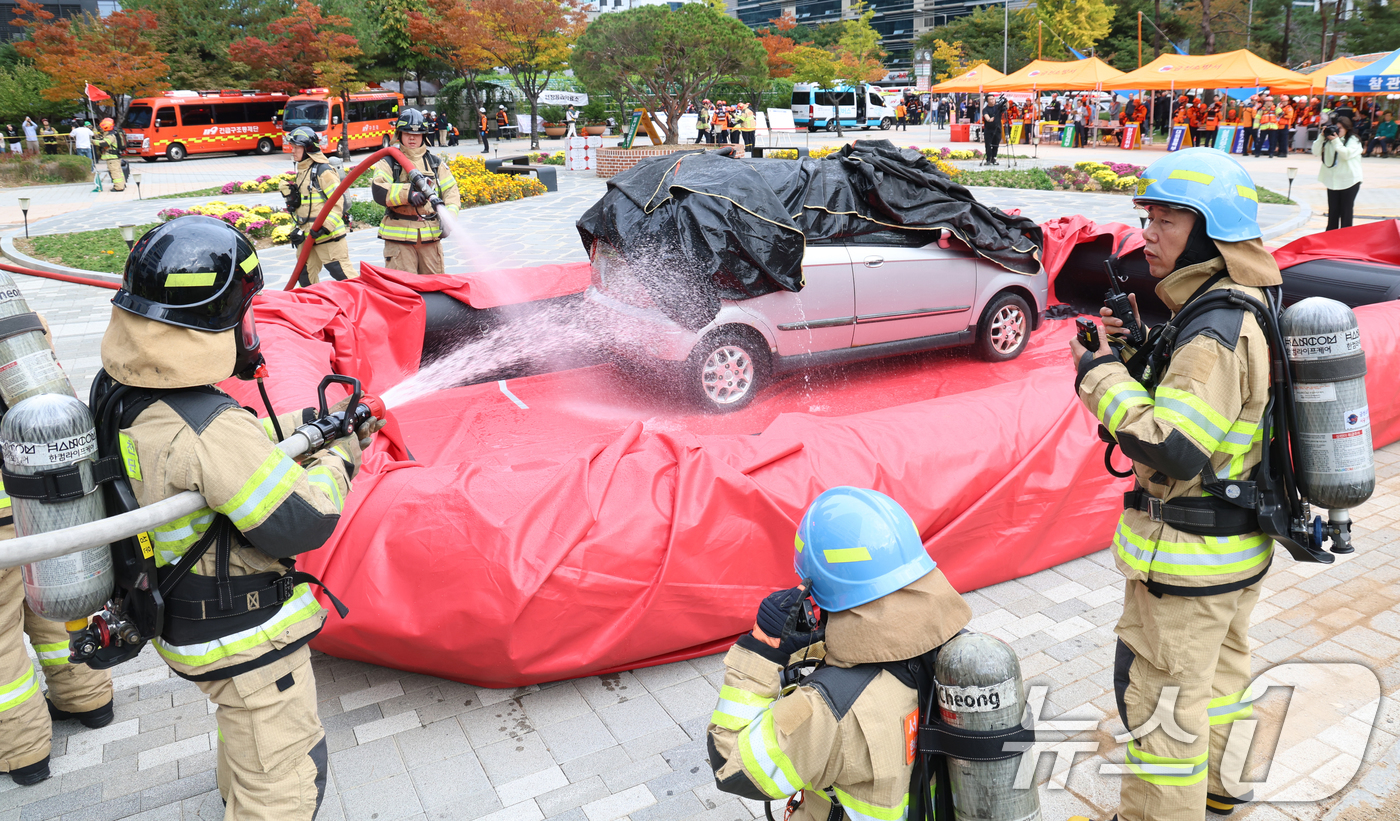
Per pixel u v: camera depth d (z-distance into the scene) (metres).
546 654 3.55
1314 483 2.52
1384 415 6.08
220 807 3.22
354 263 13.82
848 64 54.69
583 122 47.56
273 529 2.31
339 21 38.94
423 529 3.49
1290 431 2.54
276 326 5.93
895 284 6.94
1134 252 8.38
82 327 11.02
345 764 3.38
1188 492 2.55
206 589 2.37
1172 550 2.55
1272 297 2.57
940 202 7.14
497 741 3.49
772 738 1.93
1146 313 8.57
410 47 44.19
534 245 15.59
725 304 6.32
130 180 29.97
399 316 7.04
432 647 3.50
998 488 4.36
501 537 3.45
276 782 2.54
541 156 28.58
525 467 4.89
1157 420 2.37
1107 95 46.25
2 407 2.88
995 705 1.91
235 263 2.31
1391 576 4.59
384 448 4.44
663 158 6.84
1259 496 2.52
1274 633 4.11
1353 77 25.83
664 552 3.65
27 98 42.66
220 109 36.88
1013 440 4.47
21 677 3.24
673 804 3.15
